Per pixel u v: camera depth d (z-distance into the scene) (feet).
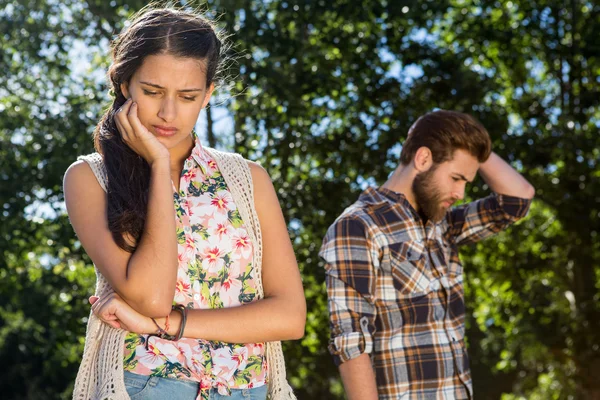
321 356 40.93
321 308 40.52
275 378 7.08
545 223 45.60
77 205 6.81
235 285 6.97
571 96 44.75
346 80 41.34
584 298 43.16
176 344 6.59
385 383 10.41
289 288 7.18
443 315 10.74
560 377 42.50
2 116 40.86
